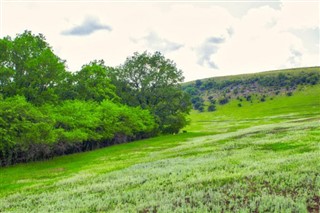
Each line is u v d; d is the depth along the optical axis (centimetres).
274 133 3981
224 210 1039
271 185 1301
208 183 1514
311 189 1182
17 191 2388
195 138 6116
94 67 6900
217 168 1988
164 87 8438
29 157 4550
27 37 5147
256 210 1033
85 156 4700
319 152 2106
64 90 6369
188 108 8656
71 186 2180
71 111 5109
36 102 5112
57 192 1970
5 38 5034
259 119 13675
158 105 8362
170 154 3569
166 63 8600
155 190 1542
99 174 2675
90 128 5547
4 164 4297
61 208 1452
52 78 5312
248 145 3167
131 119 6391
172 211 1096
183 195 1296
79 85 6675
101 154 4775
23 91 4941
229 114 18638
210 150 3288
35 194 2070
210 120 16438
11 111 3850
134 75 8525
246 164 1995
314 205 1025
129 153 4547
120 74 8450
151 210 1155
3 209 1702
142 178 1989
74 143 5366
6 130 3728
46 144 4450
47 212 1403
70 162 4194
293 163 1758
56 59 5244
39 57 4994
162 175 1997
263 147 2867
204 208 1075
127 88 8500
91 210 1345
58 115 4847
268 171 1599
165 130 8662
